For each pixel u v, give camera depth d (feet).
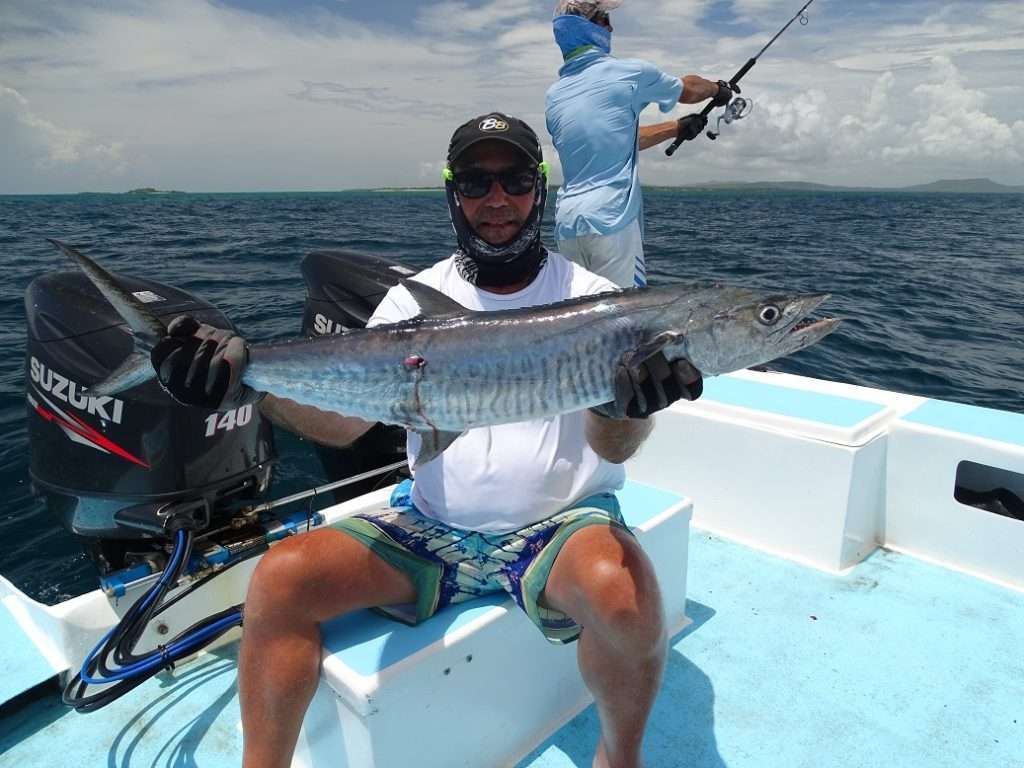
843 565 10.93
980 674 8.75
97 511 9.06
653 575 6.45
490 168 7.28
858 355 28.09
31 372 9.43
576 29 13.61
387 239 70.79
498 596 7.41
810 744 7.73
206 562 8.73
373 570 6.68
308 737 7.18
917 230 117.80
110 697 7.09
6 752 7.70
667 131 15.96
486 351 6.95
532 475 7.13
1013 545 10.33
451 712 6.93
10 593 9.53
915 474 10.98
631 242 14.37
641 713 6.42
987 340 31.04
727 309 6.89
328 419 8.87
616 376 6.33
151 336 7.13
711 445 11.83
